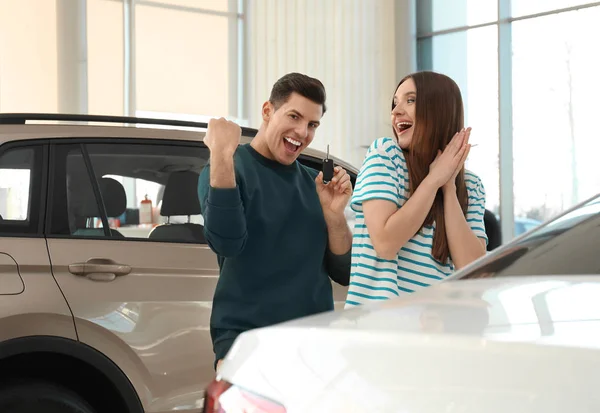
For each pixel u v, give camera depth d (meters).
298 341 1.10
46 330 3.22
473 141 11.39
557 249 1.50
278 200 2.51
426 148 2.33
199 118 10.98
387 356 0.99
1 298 3.19
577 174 10.48
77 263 3.32
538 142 10.77
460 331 0.99
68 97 9.90
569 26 10.48
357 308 1.30
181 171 3.67
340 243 2.60
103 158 3.55
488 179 11.28
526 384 0.88
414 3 11.77
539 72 10.75
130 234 3.49
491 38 11.27
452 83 2.38
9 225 3.30
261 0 11.13
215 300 2.52
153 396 3.36
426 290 1.39
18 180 3.37
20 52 9.81
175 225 3.58
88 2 10.19
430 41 11.88
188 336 3.44
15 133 3.43
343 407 1.00
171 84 10.82
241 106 11.20
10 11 9.78
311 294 2.53
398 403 0.95
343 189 2.57
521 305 1.13
